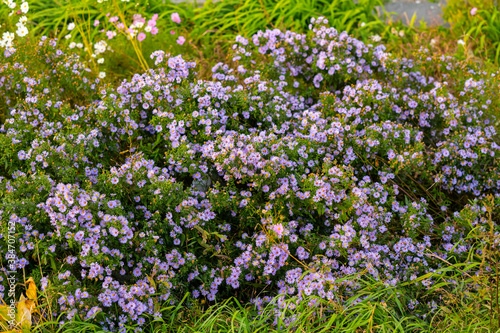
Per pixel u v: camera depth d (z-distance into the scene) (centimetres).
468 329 236
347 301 252
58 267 272
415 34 524
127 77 445
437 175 330
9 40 369
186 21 539
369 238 289
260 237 280
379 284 259
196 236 291
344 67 375
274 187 297
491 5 525
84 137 306
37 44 373
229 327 251
